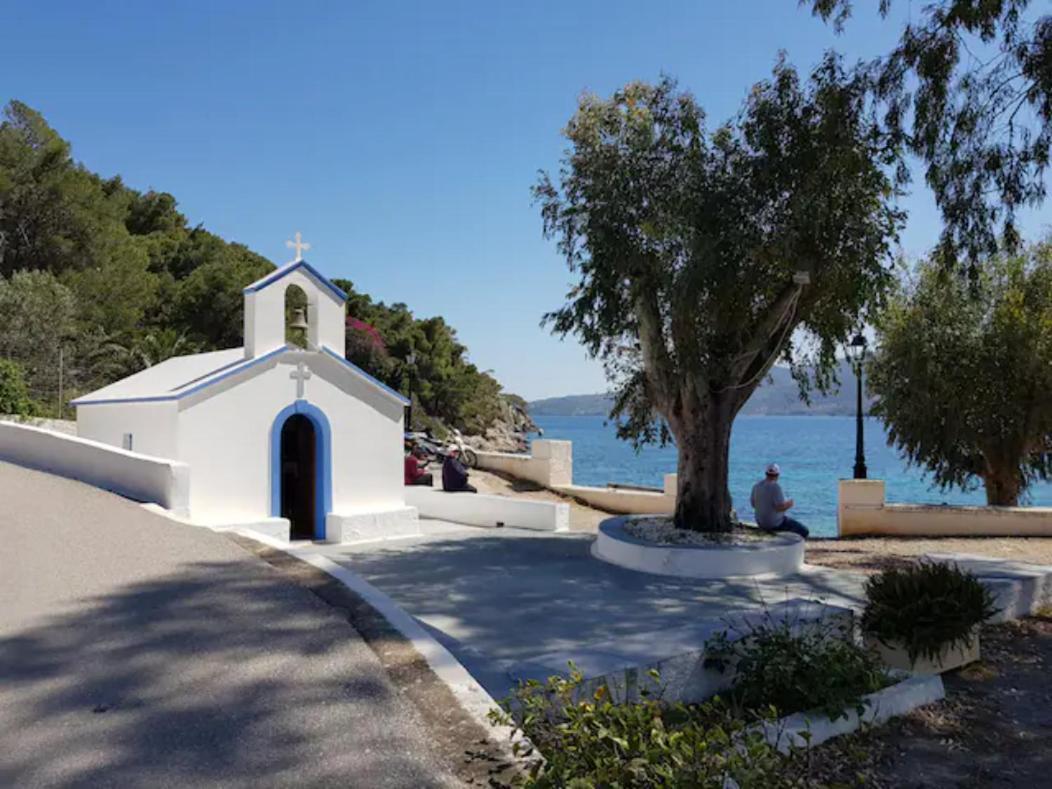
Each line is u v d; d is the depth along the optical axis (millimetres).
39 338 27953
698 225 10758
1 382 21328
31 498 10719
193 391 12930
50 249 37312
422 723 4598
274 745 4266
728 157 11414
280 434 14047
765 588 9969
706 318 11383
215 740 4301
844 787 4609
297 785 3857
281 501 15469
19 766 3953
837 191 10734
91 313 35250
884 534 15102
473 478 21953
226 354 15516
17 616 6219
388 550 12977
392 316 70438
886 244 11133
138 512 10312
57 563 7785
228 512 13344
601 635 7711
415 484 20141
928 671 7238
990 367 16422
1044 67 9758
